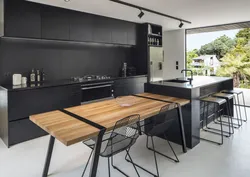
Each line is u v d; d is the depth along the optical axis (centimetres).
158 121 281
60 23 364
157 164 237
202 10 394
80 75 446
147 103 251
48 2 331
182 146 268
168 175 213
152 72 548
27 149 285
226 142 301
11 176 216
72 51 427
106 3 341
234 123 391
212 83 347
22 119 304
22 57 355
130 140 199
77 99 371
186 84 320
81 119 186
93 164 161
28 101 307
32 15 325
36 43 371
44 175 213
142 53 543
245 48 637
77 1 328
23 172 224
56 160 251
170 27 589
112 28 461
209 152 269
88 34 411
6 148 289
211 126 377
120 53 533
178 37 636
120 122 172
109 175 204
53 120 183
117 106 237
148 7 369
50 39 354
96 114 203
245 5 363
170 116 298
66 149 283
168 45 666
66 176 216
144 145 293
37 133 326
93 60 471
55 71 402
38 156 263
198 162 241
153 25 545
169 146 289
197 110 293
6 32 297
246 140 307
